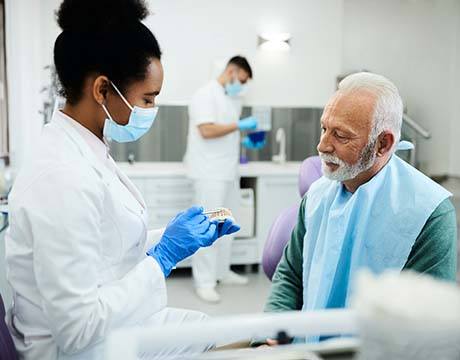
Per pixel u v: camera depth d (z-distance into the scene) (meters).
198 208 1.32
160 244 1.23
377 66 4.66
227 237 3.41
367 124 1.10
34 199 0.94
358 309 0.46
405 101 4.65
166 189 3.47
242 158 4.04
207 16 3.90
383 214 1.15
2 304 1.04
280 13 4.04
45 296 0.93
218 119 3.23
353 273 1.16
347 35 4.57
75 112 1.12
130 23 1.03
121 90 1.07
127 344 0.48
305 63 4.16
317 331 0.54
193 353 0.97
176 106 3.96
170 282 3.53
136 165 3.87
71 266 0.92
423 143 4.57
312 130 4.26
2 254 1.88
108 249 1.10
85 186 0.97
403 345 0.43
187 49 3.91
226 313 2.93
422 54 4.64
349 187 1.23
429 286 0.46
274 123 4.17
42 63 3.68
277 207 3.68
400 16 4.61
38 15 3.58
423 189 1.16
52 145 1.04
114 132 1.16
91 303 0.96
